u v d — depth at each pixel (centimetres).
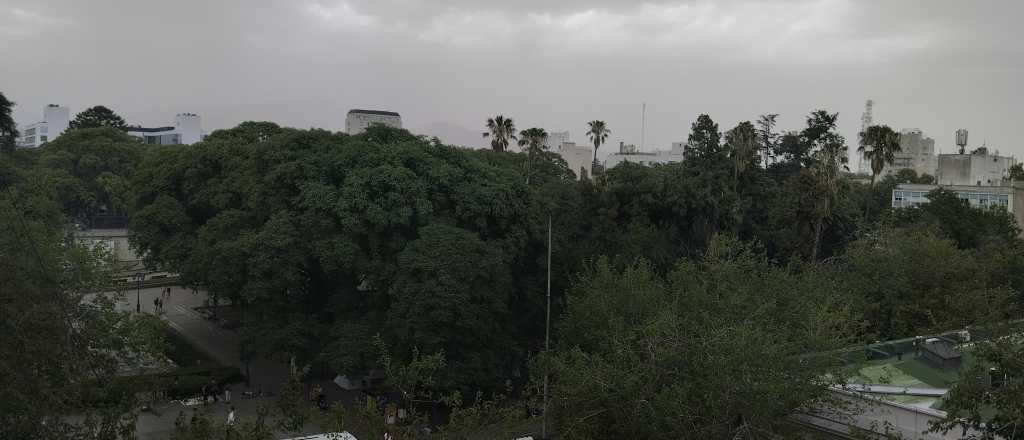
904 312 3703
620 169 5447
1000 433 1609
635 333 2628
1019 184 6969
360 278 4062
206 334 5344
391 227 3919
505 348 3988
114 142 9281
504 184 4184
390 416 3145
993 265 4081
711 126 6469
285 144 4291
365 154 4169
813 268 4044
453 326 3597
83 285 2730
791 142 7906
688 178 5794
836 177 6094
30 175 6047
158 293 6706
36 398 1684
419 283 3572
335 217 3922
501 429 2747
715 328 2278
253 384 4269
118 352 2825
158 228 4744
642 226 5106
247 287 3756
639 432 2128
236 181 4450
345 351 3606
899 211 6053
